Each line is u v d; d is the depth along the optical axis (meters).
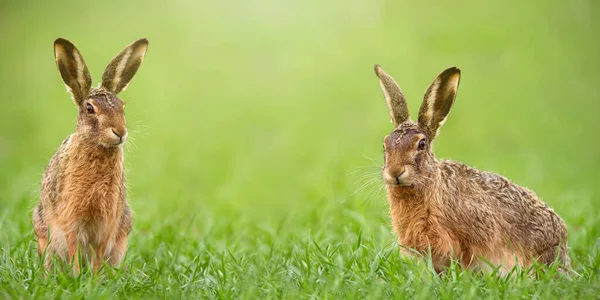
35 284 10.45
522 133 26.86
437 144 25.81
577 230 14.62
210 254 12.23
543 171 21.62
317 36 38.62
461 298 9.84
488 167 21.28
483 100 29.97
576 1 38.50
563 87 31.16
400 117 12.17
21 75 36.00
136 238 13.64
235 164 24.50
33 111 31.39
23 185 19.67
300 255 12.01
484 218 11.38
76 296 9.94
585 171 22.47
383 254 11.60
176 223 15.36
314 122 28.86
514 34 35.91
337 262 11.38
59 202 11.81
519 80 31.77
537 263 10.79
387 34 37.38
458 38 35.94
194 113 30.83
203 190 21.33
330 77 33.66
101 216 11.89
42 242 12.05
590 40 35.28
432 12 39.31
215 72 35.53
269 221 16.59
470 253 11.43
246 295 10.09
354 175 20.89
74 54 12.21
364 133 26.78
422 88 30.36
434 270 11.07
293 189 21.23
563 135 26.67
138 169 23.50
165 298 10.17
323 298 9.91
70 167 11.77
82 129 11.81
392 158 11.27
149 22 42.19
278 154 25.69
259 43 38.66
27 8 45.09
